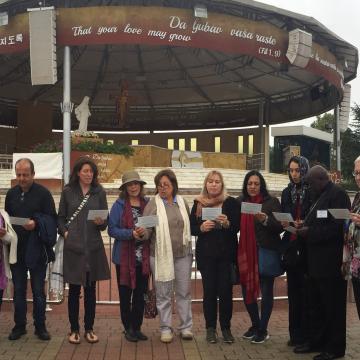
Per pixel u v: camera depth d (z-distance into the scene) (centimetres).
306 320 589
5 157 2023
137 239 600
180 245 614
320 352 575
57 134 2744
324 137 2834
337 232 542
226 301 614
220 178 625
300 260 582
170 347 593
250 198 620
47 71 1420
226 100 2669
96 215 584
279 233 608
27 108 2491
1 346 591
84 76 2550
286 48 1602
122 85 2447
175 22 1455
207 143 2789
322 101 2219
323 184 555
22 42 1485
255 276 605
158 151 2031
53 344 600
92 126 2856
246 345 605
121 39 1437
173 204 624
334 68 1811
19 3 1496
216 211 590
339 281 553
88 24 1441
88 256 598
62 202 616
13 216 611
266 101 2541
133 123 2861
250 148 2653
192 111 2778
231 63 2294
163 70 2481
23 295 622
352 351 583
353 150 4172
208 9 1522
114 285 923
